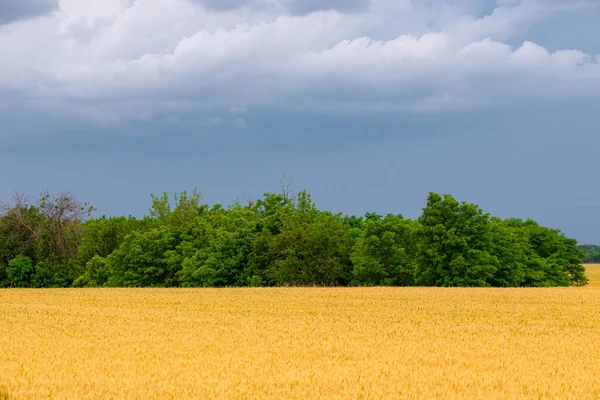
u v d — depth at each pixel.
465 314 33.91
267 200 88.19
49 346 21.94
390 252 69.44
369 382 16.22
